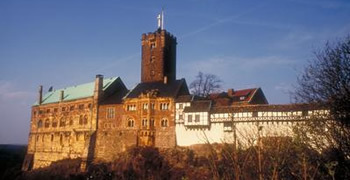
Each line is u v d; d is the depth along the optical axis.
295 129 13.00
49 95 118.69
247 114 68.38
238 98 83.62
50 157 105.50
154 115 82.56
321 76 18.12
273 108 66.00
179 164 70.88
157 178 69.06
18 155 150.88
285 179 10.88
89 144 89.62
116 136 87.31
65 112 103.50
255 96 83.75
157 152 78.31
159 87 87.69
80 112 98.06
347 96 15.94
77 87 109.69
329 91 17.30
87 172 81.50
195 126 75.31
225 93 89.12
